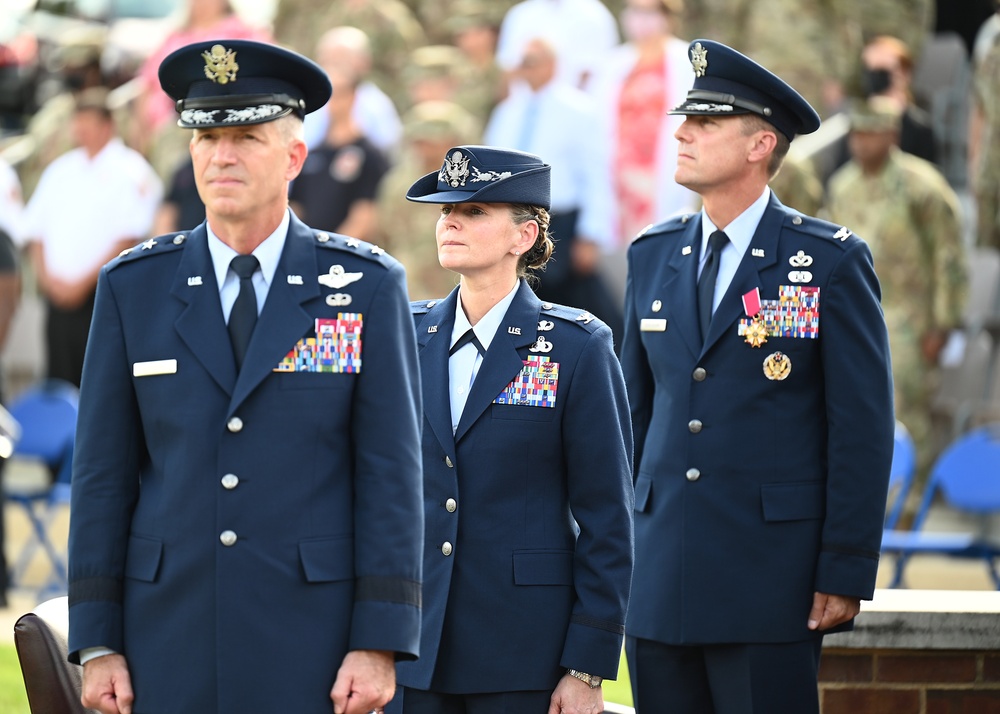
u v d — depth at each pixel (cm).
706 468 1378
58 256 3253
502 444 1257
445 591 1243
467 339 1284
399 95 3450
